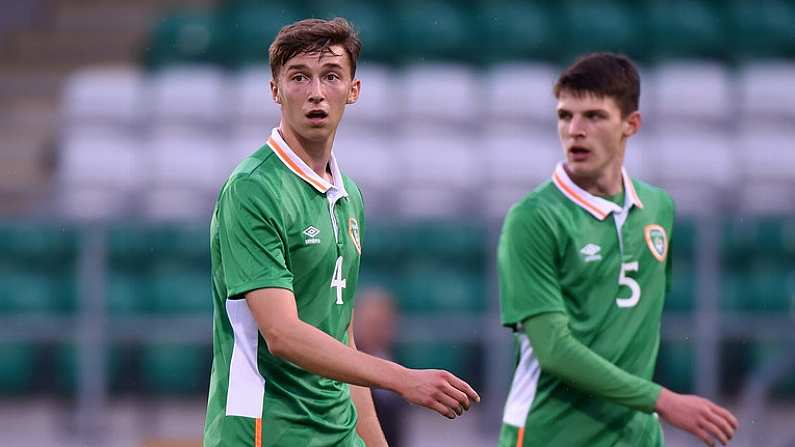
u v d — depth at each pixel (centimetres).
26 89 4584
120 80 4372
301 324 1146
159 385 3331
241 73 4512
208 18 4719
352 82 1240
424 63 4569
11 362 3447
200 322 2930
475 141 4112
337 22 1202
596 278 1484
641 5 4838
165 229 3130
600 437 1484
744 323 2875
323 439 1241
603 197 1509
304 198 1214
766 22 4784
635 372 1500
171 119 4184
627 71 1495
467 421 3044
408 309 3478
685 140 4159
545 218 1480
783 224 3603
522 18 4706
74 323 2892
